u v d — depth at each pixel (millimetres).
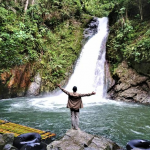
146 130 6770
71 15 25953
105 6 33000
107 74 16406
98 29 25734
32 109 10461
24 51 15945
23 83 15758
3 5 17094
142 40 13750
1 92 14000
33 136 4934
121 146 5273
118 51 16438
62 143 4508
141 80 13180
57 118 8422
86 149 4195
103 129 6887
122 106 11344
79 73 19203
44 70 17703
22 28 16734
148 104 11961
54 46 20578
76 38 22922
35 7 20016
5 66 14008
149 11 17203
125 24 16891
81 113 9453
